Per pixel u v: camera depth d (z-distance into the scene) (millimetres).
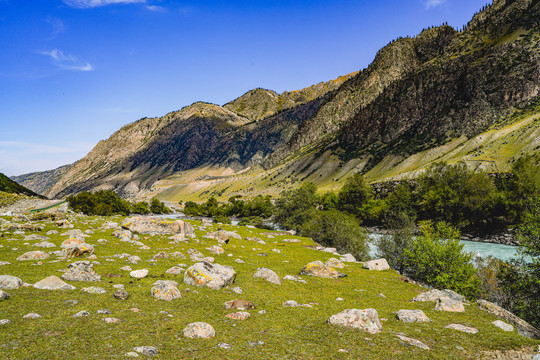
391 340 11242
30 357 7348
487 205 99000
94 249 24094
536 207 35875
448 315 15938
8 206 87688
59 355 7629
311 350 9766
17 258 18625
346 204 131125
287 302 15273
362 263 38094
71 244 23844
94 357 7727
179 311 12258
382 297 19969
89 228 39312
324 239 61562
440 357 10234
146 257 23297
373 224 121688
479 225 99125
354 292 20672
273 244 47375
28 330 8844
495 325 14734
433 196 113812
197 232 45531
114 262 20188
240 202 191125
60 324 9531
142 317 11047
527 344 12242
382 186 195250
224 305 13539
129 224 37906
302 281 22188
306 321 12766
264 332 11023
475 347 11461
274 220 94188
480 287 35500
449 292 21891
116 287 14531
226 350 9125
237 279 19875
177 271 18766
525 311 29250
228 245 37656
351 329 11984
